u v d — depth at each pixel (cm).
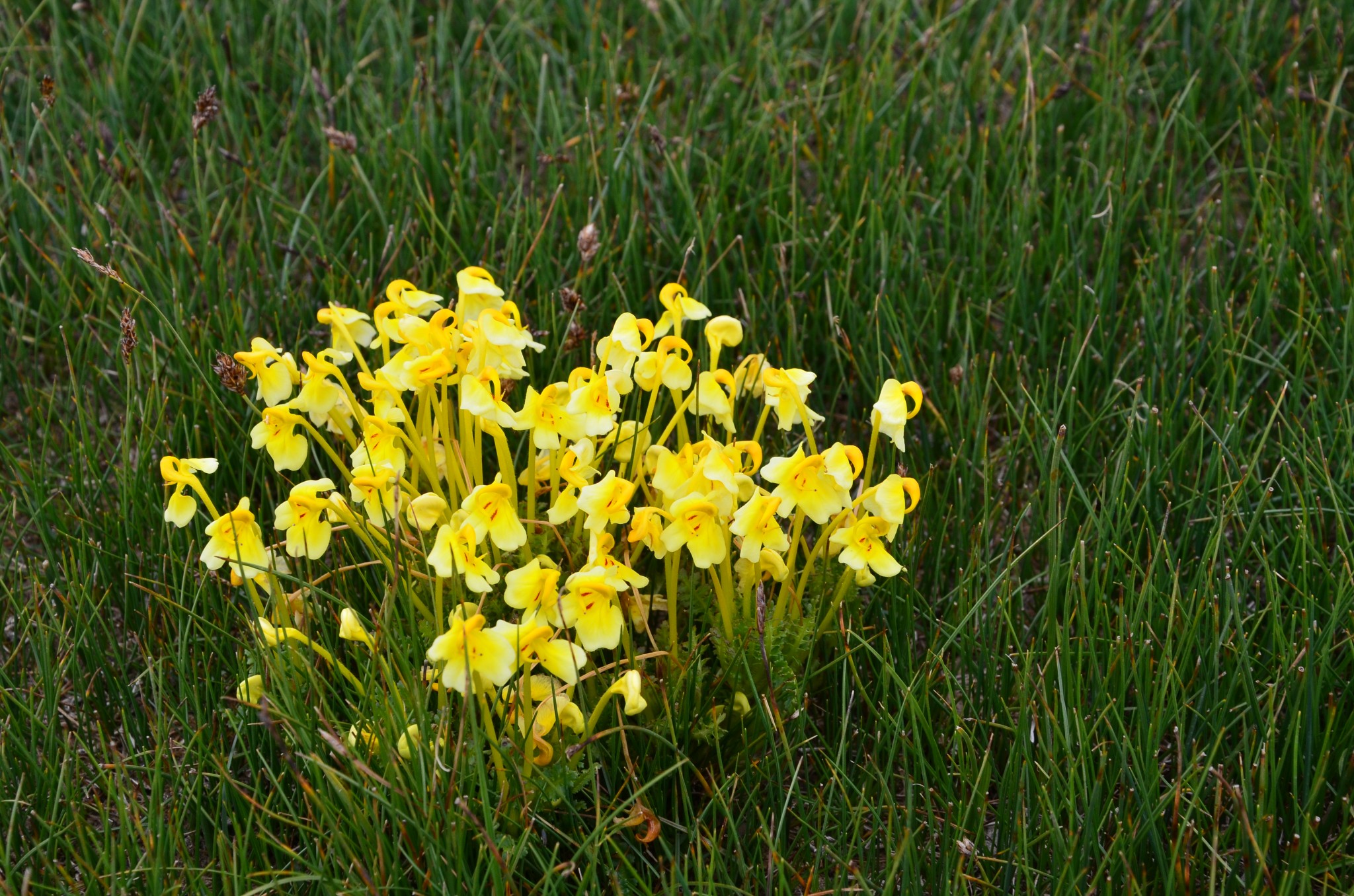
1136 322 62
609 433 49
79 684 52
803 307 63
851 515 49
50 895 48
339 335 49
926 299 63
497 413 47
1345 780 49
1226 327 62
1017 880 48
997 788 52
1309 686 48
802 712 49
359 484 47
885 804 50
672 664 49
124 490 54
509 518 47
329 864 47
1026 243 64
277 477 58
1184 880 47
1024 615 57
